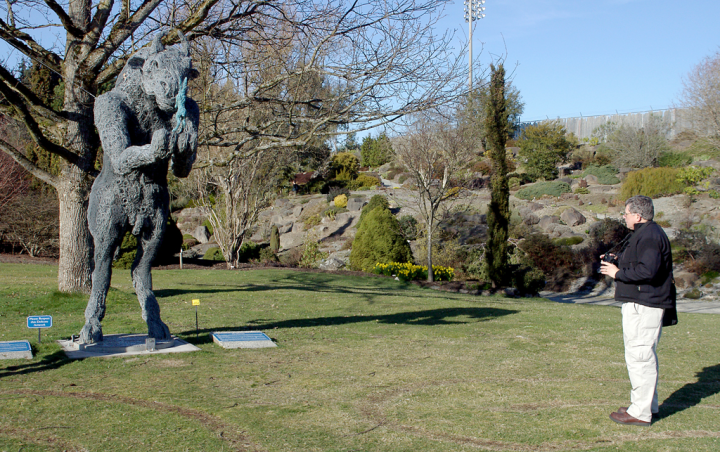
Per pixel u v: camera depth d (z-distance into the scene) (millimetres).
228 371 5465
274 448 3523
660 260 3822
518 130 52250
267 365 5777
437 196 18672
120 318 8664
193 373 5352
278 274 18172
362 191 40625
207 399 4539
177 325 8125
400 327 8508
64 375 5137
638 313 3936
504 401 4605
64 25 9312
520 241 25516
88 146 10367
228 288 13609
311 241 25125
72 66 10141
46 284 11555
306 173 48594
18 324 8047
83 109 10188
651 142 38906
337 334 7750
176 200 36000
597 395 4781
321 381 5195
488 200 32094
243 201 20297
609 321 9602
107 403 4367
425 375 5480
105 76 10211
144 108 5812
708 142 35094
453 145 18125
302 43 10469
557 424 4000
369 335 7738
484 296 16594
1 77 8883
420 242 23609
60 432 3729
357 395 4754
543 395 4785
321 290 14133
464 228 28766
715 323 10344
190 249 29422
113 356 5898
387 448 3541
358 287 15938
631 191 32438
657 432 3811
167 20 10445
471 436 3766
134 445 3533
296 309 10500
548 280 23094
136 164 5445
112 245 5980
